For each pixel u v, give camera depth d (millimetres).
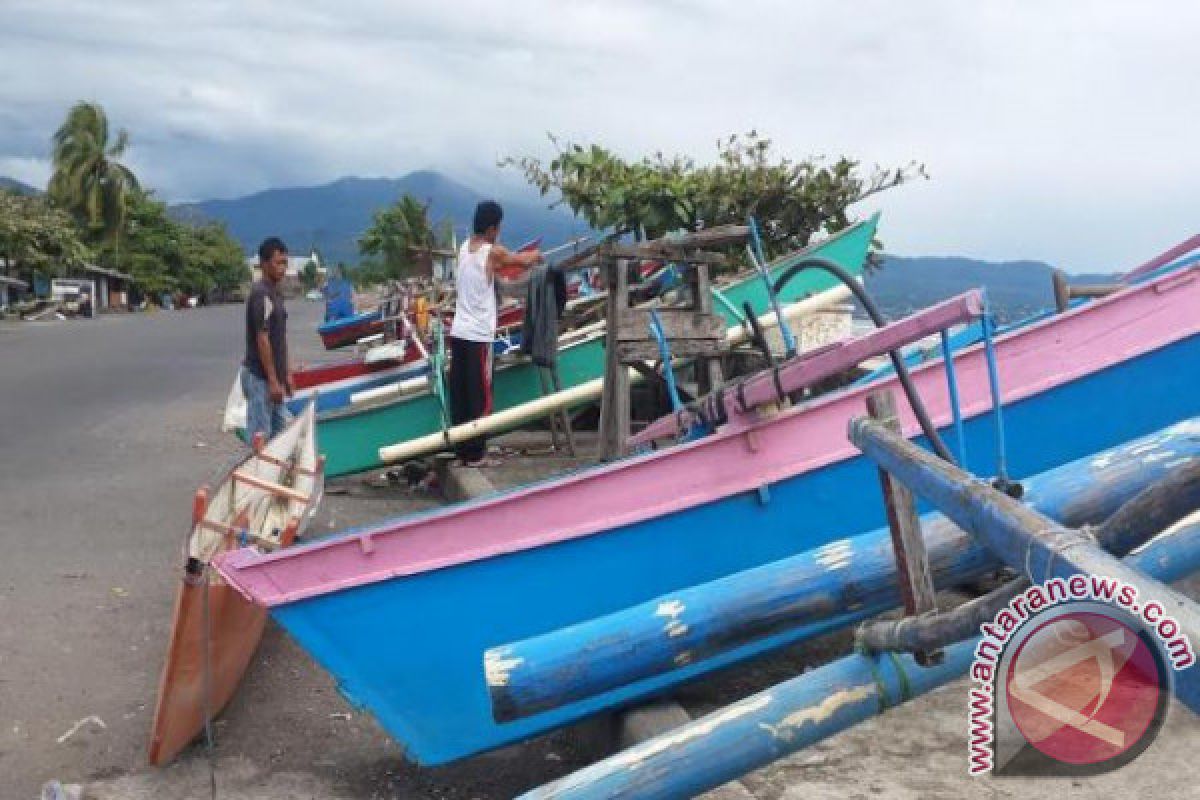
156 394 15930
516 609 4156
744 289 9508
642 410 9992
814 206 10953
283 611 3883
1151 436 3830
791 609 3086
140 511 8258
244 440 9844
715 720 2504
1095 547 1881
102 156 74312
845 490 4590
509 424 8766
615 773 2443
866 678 2566
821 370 4059
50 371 18969
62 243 55594
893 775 3736
